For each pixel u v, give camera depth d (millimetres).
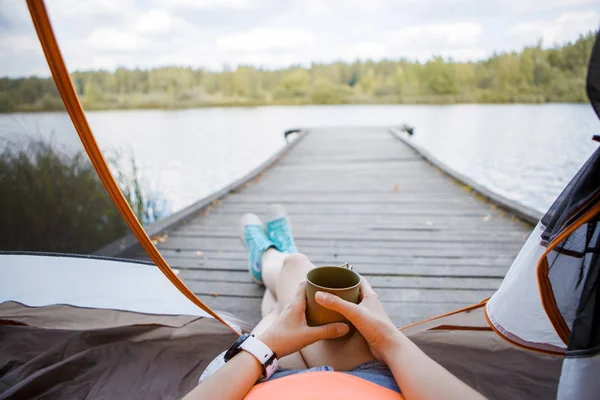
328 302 803
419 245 2668
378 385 745
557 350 893
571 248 691
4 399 961
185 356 1173
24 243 1050
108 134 16266
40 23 770
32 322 1121
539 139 11625
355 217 3352
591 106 599
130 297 1185
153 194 4559
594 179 646
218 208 3688
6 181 956
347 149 7398
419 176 4934
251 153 12867
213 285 2100
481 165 9406
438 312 1812
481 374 1026
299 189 4422
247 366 759
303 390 694
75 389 1035
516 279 870
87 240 1086
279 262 1578
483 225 3062
